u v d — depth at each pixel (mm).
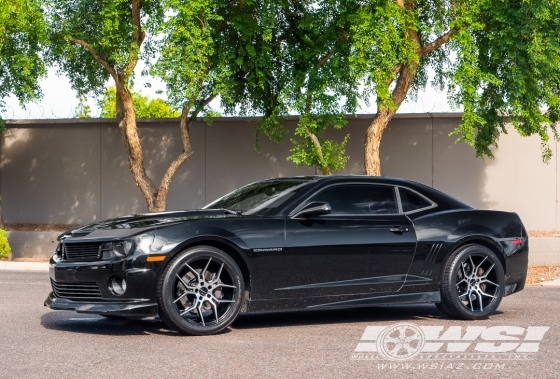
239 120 20766
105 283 7098
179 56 15414
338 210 7953
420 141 20250
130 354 6273
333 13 16906
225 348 6555
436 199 8516
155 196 18516
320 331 7535
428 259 8180
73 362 5941
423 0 16953
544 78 16328
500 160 20000
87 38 17359
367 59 15438
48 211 21797
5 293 10805
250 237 7375
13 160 21953
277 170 20656
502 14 15531
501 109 16781
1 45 16172
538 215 19906
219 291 7320
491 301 8453
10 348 6551
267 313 8961
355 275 7836
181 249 7133
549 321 8250
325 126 17406
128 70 16531
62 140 21750
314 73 16734
